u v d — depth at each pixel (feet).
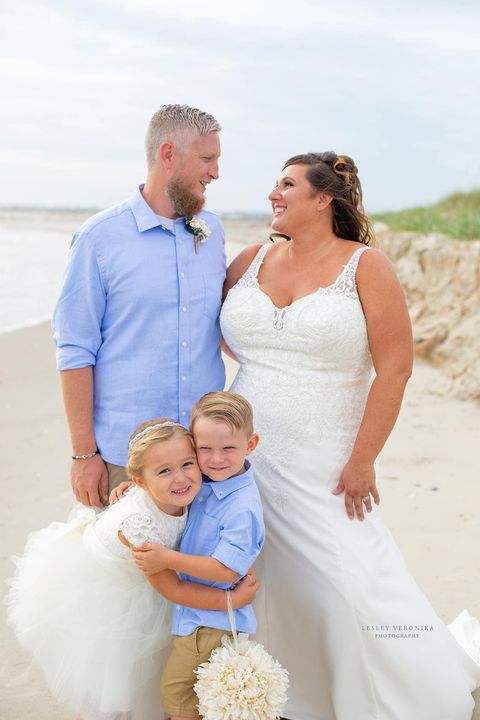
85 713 10.37
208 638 9.77
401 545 16.66
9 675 12.53
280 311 11.31
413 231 42.34
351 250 11.37
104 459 11.48
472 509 18.35
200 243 11.72
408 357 11.06
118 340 11.31
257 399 11.46
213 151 11.47
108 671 9.87
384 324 11.00
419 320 33.91
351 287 11.09
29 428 25.14
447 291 33.81
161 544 9.88
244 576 10.04
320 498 11.07
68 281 11.22
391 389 10.94
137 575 10.09
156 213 11.59
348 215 11.54
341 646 10.85
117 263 11.18
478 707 11.49
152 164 11.52
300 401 11.16
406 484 20.01
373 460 11.04
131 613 9.98
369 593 10.81
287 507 11.23
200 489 10.25
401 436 23.81
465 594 14.65
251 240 106.83
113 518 10.04
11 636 13.60
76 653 9.93
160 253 11.35
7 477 20.74
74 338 11.20
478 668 11.76
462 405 26.86
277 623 11.60
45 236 143.64
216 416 9.70
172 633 10.03
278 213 11.44
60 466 21.58
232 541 9.70
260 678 9.25
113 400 11.34
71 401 11.30
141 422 11.27
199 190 11.51
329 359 11.09
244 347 11.75
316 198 11.26
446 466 21.17
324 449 11.13
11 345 38.63
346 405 11.26
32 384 30.94
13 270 77.51
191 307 11.47
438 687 10.80
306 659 11.39
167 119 11.30
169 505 10.04
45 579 10.15
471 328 30.55
